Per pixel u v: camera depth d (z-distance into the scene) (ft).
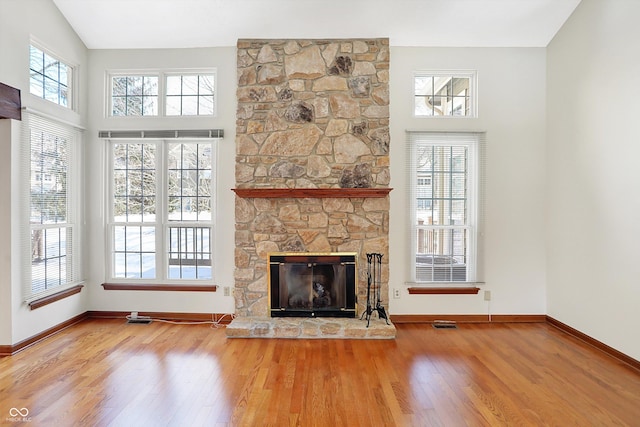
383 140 13.20
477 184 13.65
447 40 13.34
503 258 13.73
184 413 7.64
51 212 12.32
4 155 10.52
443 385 8.89
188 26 12.94
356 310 13.14
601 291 11.03
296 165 13.25
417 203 13.87
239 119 13.30
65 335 12.14
